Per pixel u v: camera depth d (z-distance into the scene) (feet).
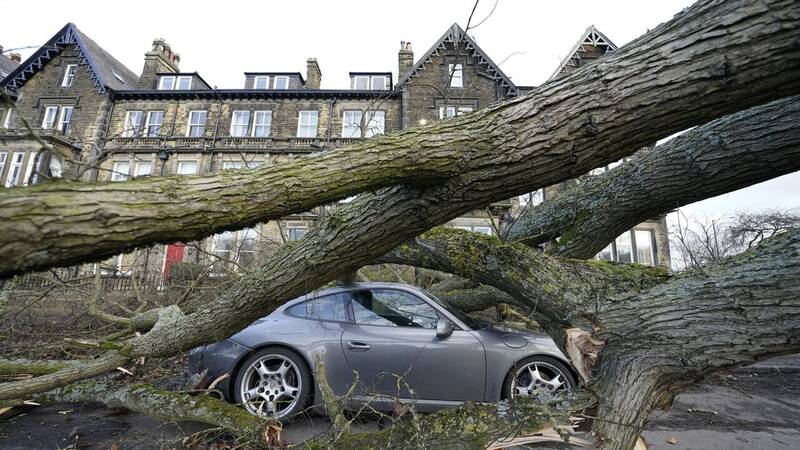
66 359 17.06
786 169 8.72
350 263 8.29
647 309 6.05
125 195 3.76
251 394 11.71
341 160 5.28
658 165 10.49
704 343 5.32
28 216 3.19
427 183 6.11
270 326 12.34
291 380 12.05
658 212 11.50
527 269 9.05
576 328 7.22
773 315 4.96
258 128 56.75
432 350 11.78
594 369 6.37
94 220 3.48
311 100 57.11
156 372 14.78
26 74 56.59
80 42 57.11
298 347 11.78
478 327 12.69
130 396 10.92
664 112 5.04
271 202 4.71
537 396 6.62
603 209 11.99
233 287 10.21
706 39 4.79
